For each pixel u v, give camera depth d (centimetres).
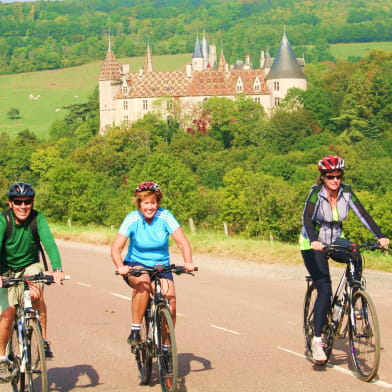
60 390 938
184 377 980
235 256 2409
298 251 2341
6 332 923
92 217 11588
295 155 18062
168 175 11131
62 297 1730
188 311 1466
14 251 925
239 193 10269
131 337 942
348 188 1015
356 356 951
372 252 2312
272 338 1205
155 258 965
